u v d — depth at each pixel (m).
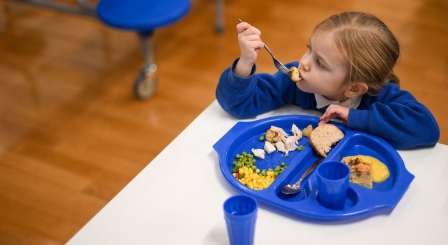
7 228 1.65
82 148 1.95
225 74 1.14
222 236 0.87
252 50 1.07
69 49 2.52
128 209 0.93
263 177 1.00
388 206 0.88
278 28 2.57
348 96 1.10
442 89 2.12
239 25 1.09
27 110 2.14
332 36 1.02
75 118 2.10
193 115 2.08
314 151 1.06
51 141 1.99
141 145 1.95
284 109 1.20
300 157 1.03
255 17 2.67
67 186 1.80
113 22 1.85
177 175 1.00
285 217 0.90
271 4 2.77
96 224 0.90
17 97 2.21
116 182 1.81
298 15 2.66
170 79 2.28
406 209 0.91
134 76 2.32
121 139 1.98
